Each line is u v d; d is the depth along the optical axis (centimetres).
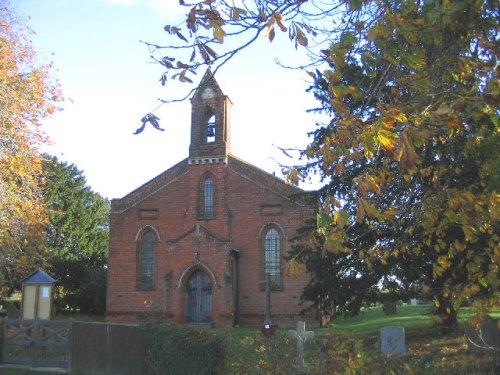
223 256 3036
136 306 3266
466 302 706
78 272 4081
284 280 3089
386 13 443
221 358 974
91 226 5391
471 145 585
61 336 1375
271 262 3150
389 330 1220
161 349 1111
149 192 3419
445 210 640
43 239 2388
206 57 477
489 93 412
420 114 407
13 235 2042
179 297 3066
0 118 1948
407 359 824
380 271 1652
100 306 3994
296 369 633
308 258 1755
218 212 3275
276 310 3056
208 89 3456
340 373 595
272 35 418
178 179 3403
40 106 2120
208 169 3347
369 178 422
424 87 452
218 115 3409
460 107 399
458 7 401
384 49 421
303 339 715
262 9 462
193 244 3095
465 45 522
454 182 744
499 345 1087
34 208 2172
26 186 2112
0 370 1349
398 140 375
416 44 489
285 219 3159
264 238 3197
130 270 3328
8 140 2022
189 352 1027
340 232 455
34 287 1845
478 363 927
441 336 1650
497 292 536
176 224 3331
